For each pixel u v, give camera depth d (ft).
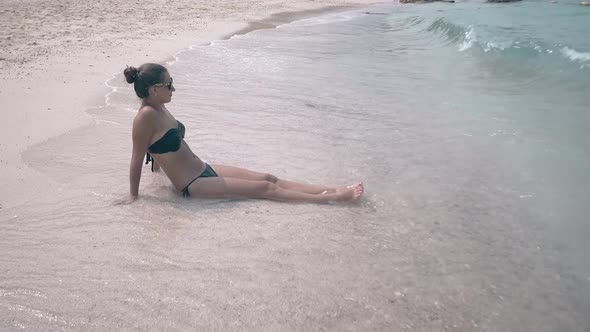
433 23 47.96
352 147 17.90
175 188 14.02
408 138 18.83
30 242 11.36
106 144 16.93
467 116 21.21
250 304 9.55
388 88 25.94
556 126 19.47
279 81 26.94
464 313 9.57
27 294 9.62
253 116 20.88
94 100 21.63
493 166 16.28
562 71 27.14
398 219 13.11
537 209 13.55
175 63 30.22
